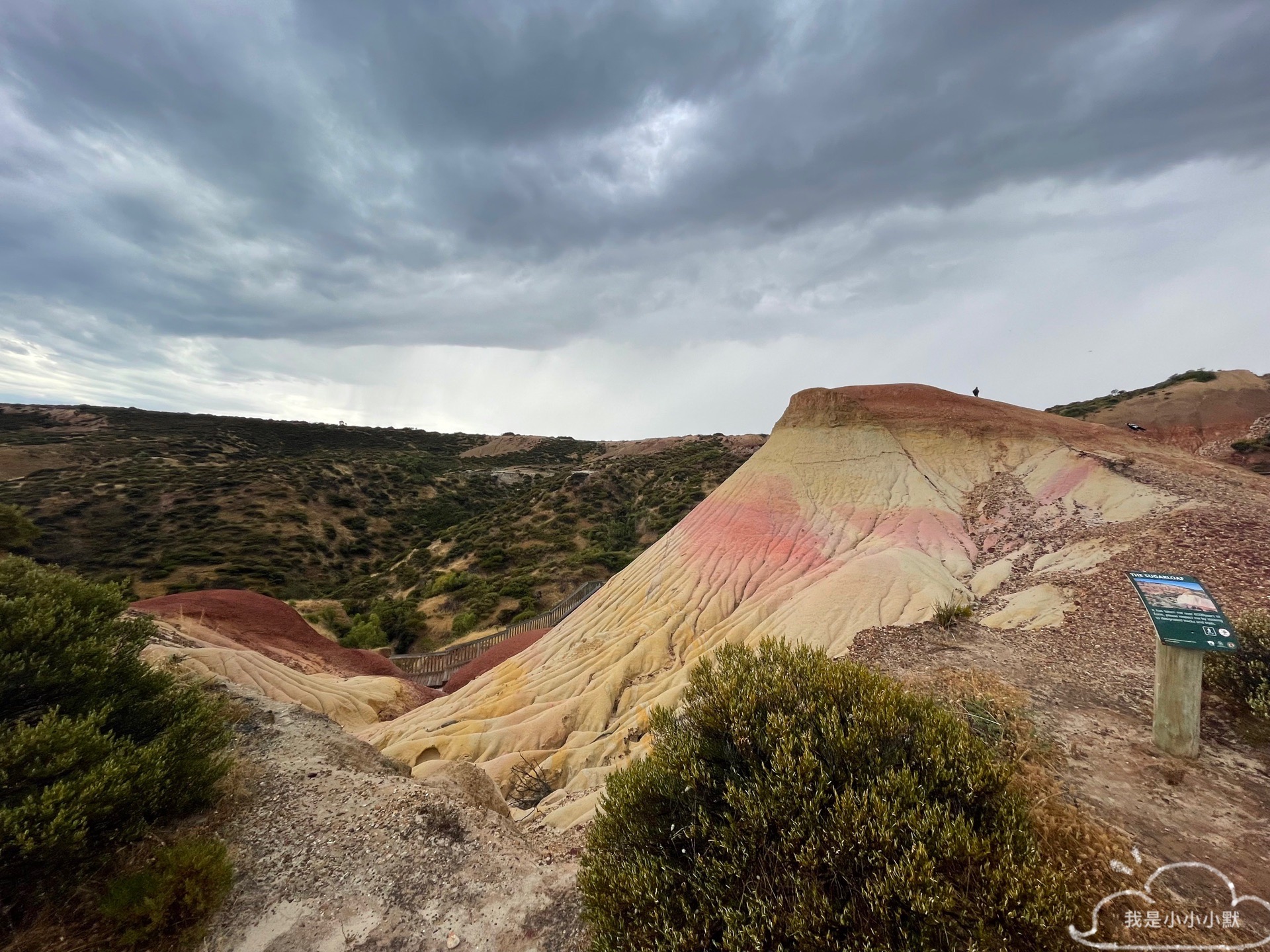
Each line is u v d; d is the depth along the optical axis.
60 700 5.67
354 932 4.80
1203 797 4.93
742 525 28.27
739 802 3.97
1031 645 9.75
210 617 23.80
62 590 6.60
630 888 3.84
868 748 4.20
